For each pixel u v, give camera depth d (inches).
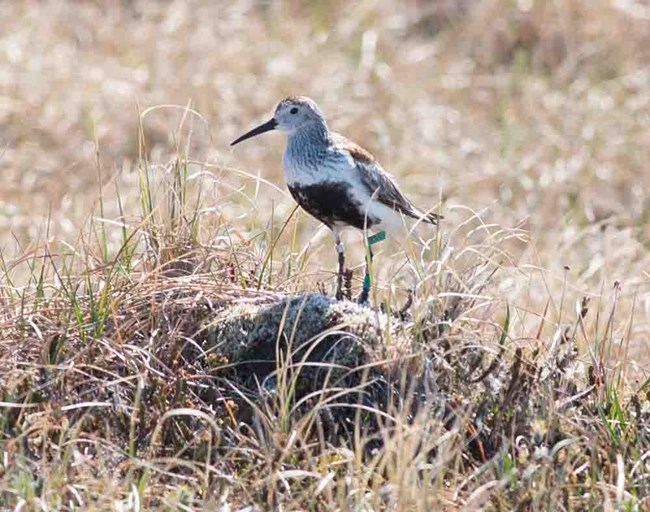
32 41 869.8
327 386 398.6
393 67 866.1
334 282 494.6
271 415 378.0
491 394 406.9
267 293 444.5
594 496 364.5
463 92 856.3
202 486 361.4
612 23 908.0
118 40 882.8
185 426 385.4
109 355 406.0
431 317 424.2
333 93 826.2
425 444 356.8
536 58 893.8
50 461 370.0
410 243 462.0
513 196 730.8
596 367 427.8
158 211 472.1
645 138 780.6
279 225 644.1
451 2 946.7
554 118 813.9
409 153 767.7
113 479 353.1
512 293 537.6
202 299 437.1
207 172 495.8
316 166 478.6
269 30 921.5
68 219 623.5
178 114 776.9
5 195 695.7
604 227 704.4
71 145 749.9
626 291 576.4
